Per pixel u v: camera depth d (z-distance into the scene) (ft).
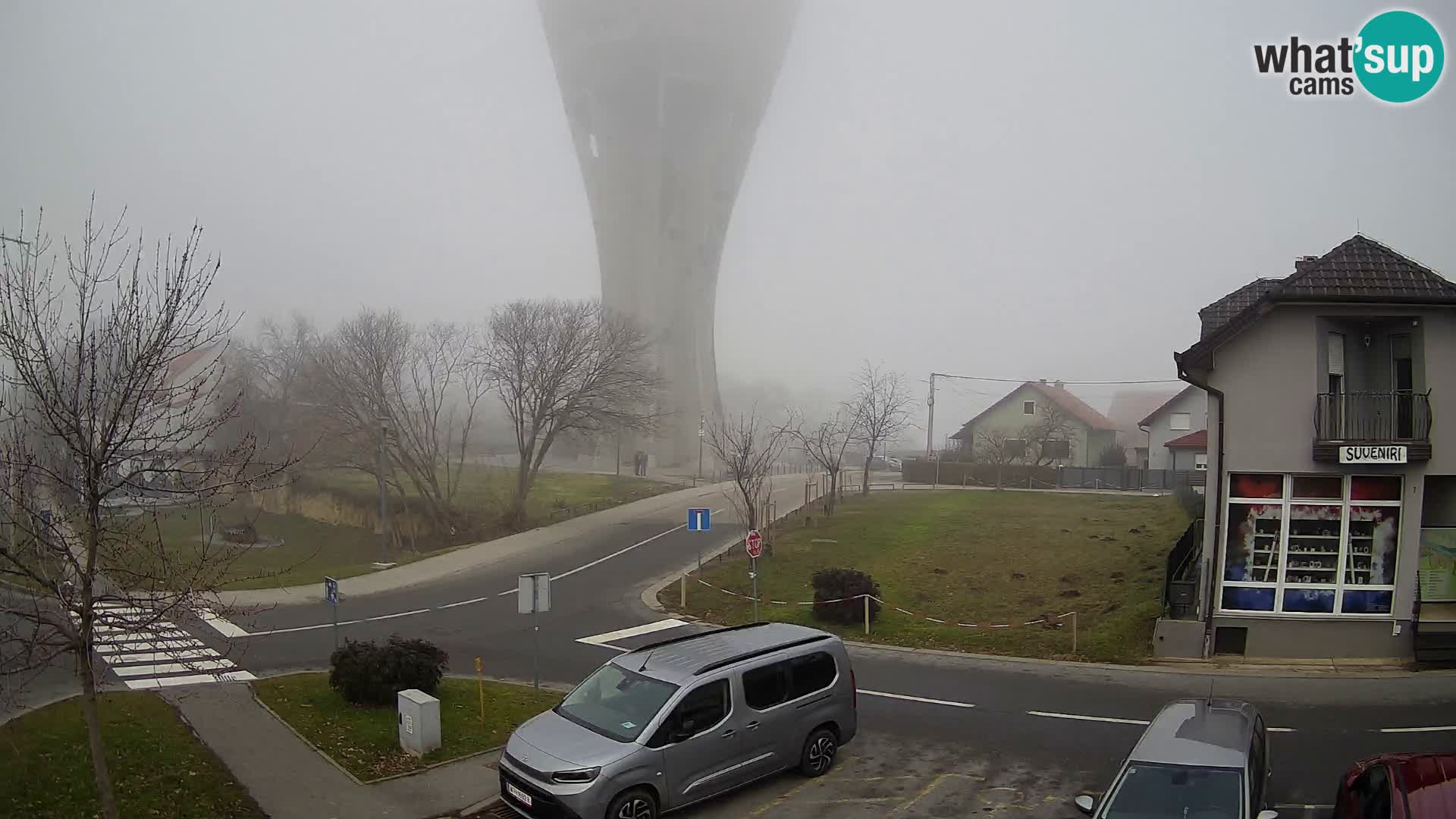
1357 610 58.34
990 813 35.12
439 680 48.70
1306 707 48.16
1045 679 55.77
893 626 71.15
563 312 201.77
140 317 29.27
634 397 170.09
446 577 101.24
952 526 115.34
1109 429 244.01
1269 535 59.36
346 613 82.02
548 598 51.93
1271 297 56.95
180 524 160.35
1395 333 58.65
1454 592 57.57
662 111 295.48
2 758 35.83
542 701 50.42
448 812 34.53
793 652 38.81
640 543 119.65
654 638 70.90
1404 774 27.45
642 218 296.30
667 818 34.55
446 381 169.37
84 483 27.14
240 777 37.04
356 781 37.09
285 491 177.68
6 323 27.53
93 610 27.35
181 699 47.65
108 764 36.32
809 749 38.55
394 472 144.15
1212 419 60.59
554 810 30.91
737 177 314.76
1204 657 58.70
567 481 190.90
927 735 45.09
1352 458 56.65
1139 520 115.75
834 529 116.98
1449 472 56.08
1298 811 34.63
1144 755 29.19
